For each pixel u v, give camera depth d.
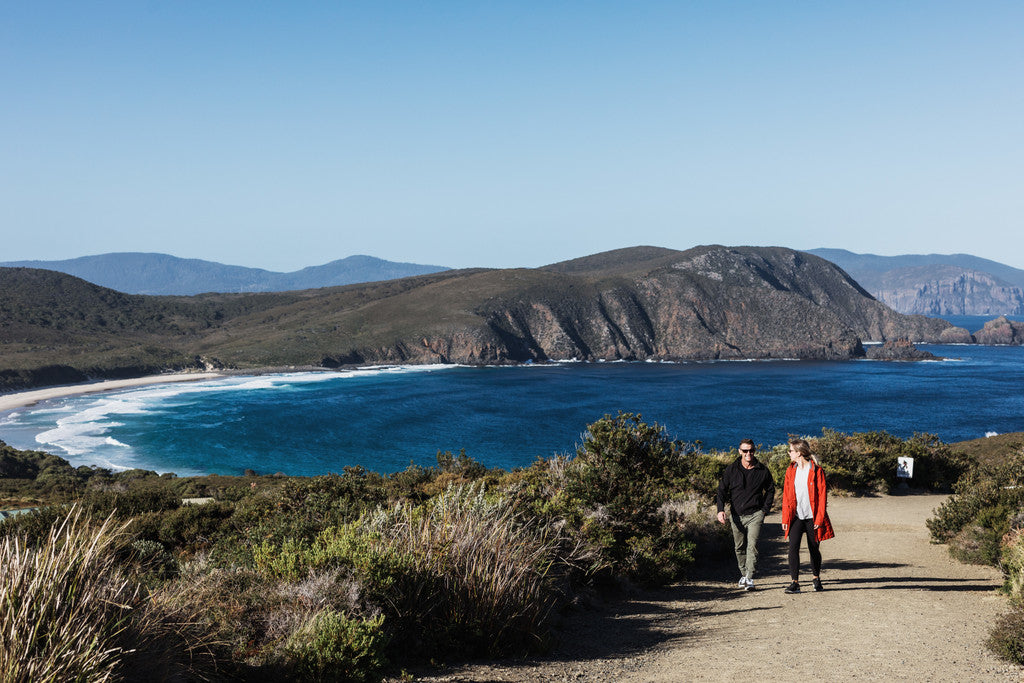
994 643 5.51
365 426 100.38
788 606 7.64
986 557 9.81
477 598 5.75
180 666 3.84
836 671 4.98
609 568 8.65
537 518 8.43
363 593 5.43
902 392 140.12
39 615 3.36
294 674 4.36
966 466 22.08
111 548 4.38
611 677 4.96
